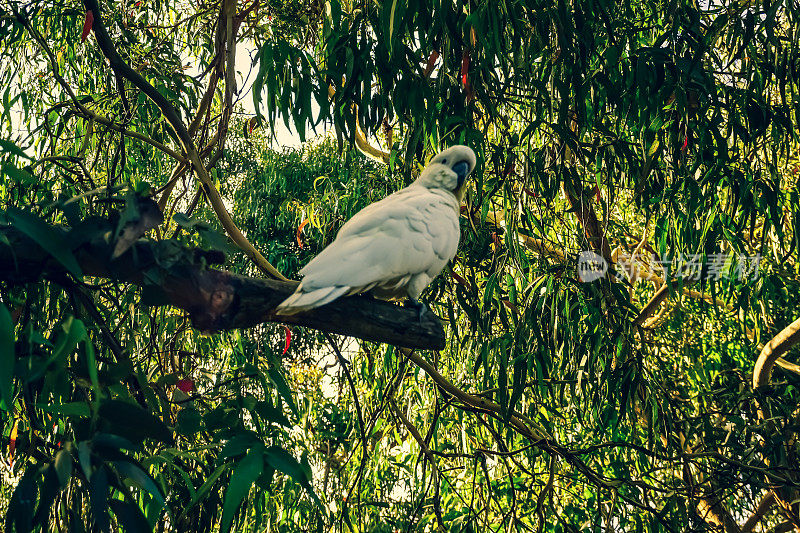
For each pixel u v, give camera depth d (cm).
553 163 393
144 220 210
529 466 540
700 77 372
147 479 195
